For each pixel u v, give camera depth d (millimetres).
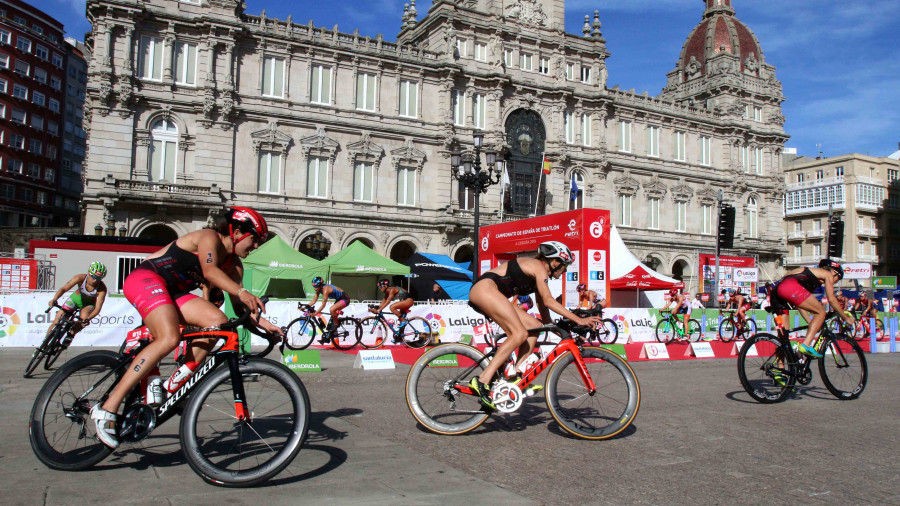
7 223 69812
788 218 94062
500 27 49125
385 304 21594
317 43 42688
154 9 38344
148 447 6977
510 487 5859
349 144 43781
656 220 56969
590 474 6332
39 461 6414
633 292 39344
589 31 54031
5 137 69688
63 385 6285
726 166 61000
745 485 6078
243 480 5656
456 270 35188
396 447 7246
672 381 13750
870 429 8773
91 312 13750
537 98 50781
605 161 52906
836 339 11477
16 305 19875
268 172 41438
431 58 47188
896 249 89312
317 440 7508
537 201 47844
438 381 8250
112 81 37281
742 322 27609
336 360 17391
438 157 46812
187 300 6492
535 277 8031
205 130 39438
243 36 40531
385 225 44375
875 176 89688
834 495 5828
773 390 10961
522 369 8219
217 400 6449
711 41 65688
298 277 29188
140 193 36750
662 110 57406
